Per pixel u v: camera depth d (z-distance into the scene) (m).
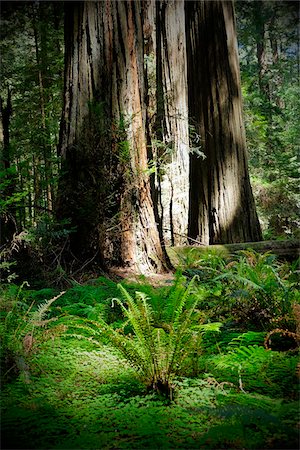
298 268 7.75
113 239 7.53
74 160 7.73
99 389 3.47
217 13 10.62
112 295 5.68
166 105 12.61
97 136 7.59
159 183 11.91
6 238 7.30
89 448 2.62
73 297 5.90
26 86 15.38
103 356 4.11
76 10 7.92
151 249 7.78
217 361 3.77
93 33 7.79
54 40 15.43
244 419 2.67
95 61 7.77
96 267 7.34
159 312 4.61
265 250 9.20
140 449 2.61
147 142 11.04
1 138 10.08
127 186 7.59
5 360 3.82
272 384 3.49
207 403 3.17
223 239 10.35
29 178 8.66
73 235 7.57
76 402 3.23
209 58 10.59
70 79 7.97
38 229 6.92
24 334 4.33
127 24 7.81
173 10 12.77
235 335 4.55
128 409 3.09
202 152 10.66
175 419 2.95
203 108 10.69
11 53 15.93
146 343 3.53
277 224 15.80
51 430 2.81
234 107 10.56
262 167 17.14
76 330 4.78
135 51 7.89
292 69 19.64
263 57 21.08
